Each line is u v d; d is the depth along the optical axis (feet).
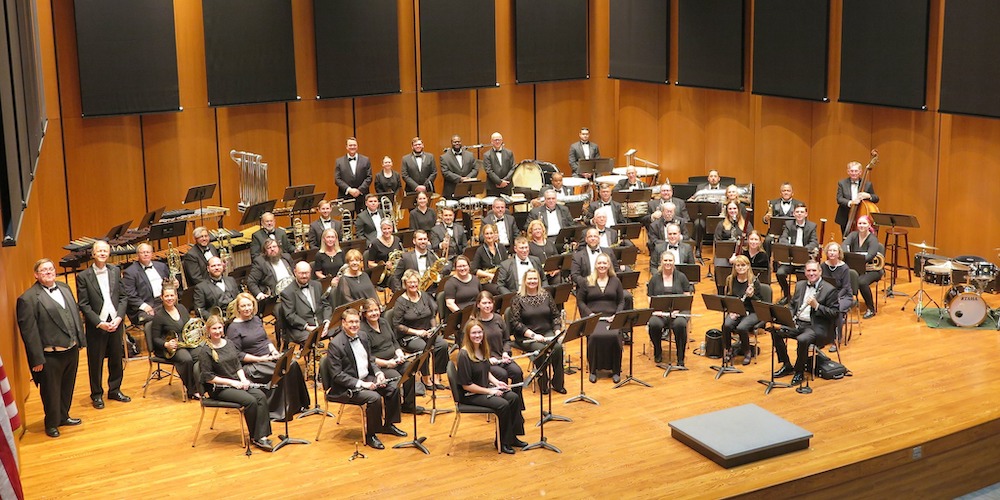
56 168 51.55
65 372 33.76
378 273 41.19
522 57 63.46
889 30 48.44
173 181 55.42
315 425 34.01
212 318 32.19
